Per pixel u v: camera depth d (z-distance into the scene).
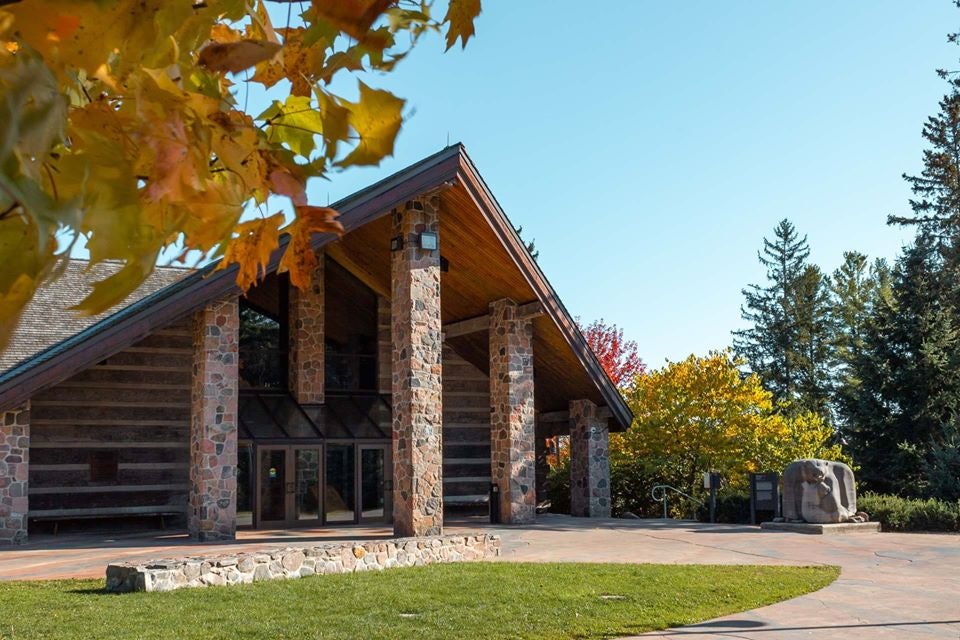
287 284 24.19
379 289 25.00
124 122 0.97
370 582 12.23
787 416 54.97
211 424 18.52
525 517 22.92
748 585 12.21
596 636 8.95
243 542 17.97
